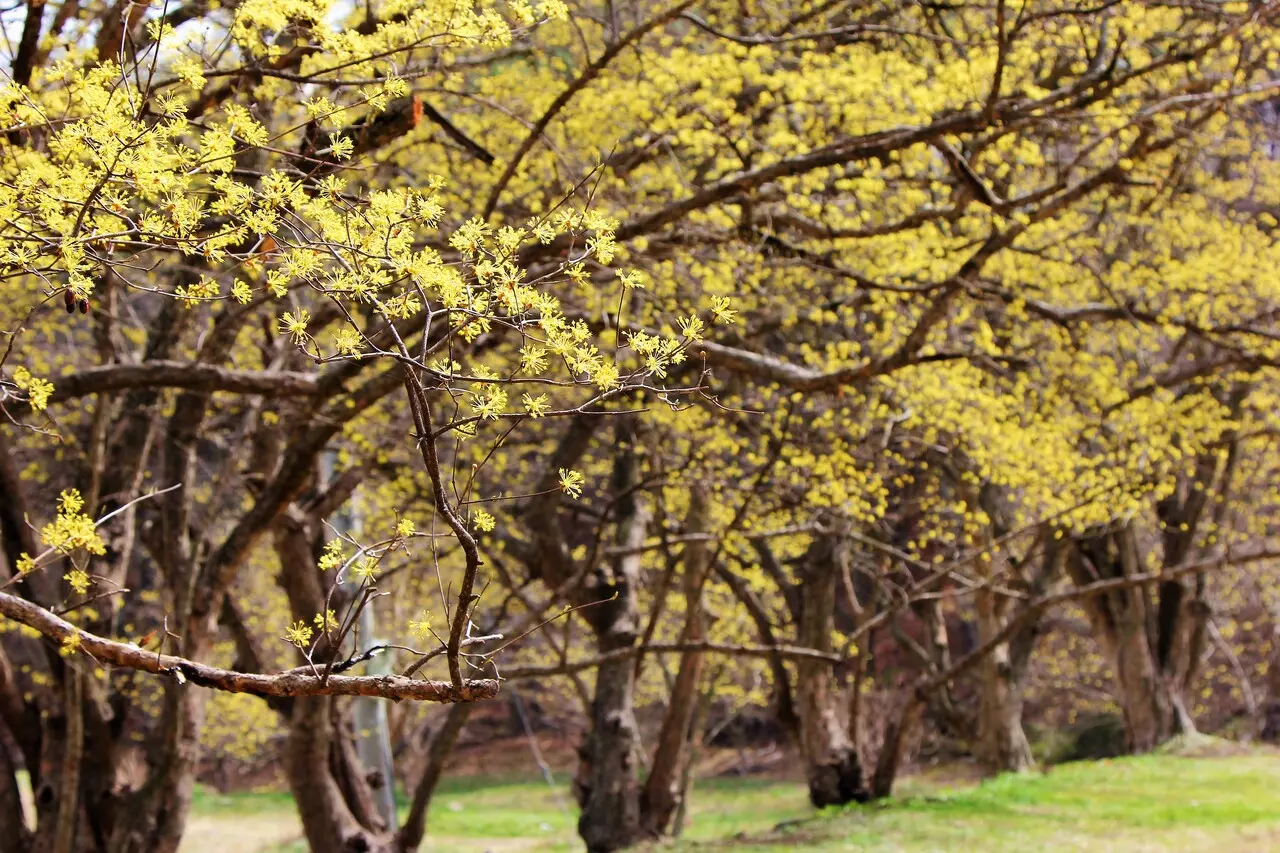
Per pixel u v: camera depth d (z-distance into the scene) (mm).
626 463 15953
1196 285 11180
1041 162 9656
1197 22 11438
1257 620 29969
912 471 16469
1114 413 12359
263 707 22812
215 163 3098
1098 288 12211
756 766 34719
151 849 11047
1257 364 11164
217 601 9867
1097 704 31516
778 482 11680
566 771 35625
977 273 8992
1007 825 13516
